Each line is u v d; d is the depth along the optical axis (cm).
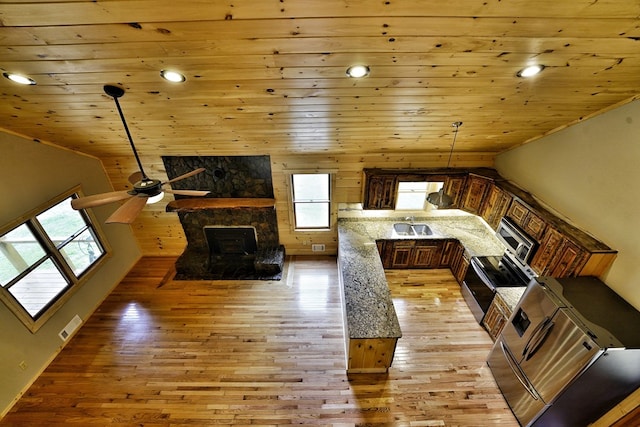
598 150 260
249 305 430
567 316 224
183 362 345
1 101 236
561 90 225
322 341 371
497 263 385
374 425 282
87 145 367
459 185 420
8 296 301
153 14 142
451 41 165
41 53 173
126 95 229
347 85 217
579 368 212
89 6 136
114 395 310
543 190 332
